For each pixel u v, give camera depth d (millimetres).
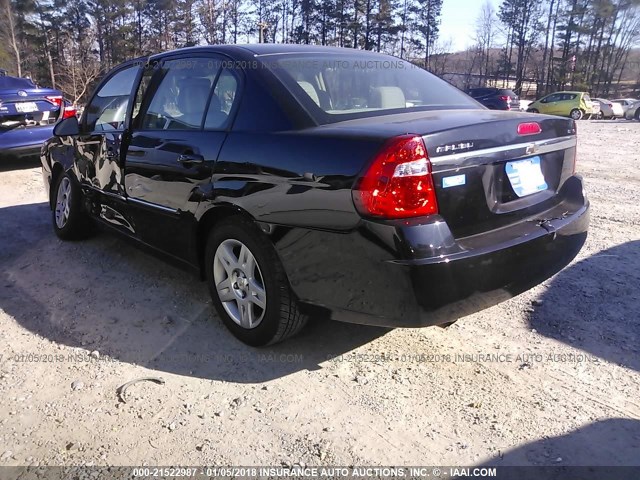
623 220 5656
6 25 51406
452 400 2701
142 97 3898
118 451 2381
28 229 5496
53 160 5082
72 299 3855
